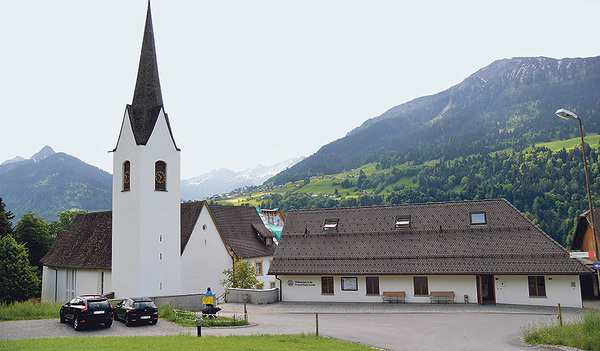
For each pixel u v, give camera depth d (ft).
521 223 124.16
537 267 112.06
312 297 130.72
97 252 157.99
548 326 81.05
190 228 152.35
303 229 144.15
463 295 118.73
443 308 111.65
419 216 136.36
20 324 90.99
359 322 95.09
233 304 128.36
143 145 132.87
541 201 517.14
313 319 100.32
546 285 112.78
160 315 101.50
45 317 101.30
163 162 138.21
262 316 105.81
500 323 91.15
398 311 109.40
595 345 64.03
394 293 122.83
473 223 128.67
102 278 151.53
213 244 159.22
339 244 135.33
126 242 132.57
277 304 126.41
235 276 145.79
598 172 560.61
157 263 132.36
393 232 133.49
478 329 84.94
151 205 132.98
